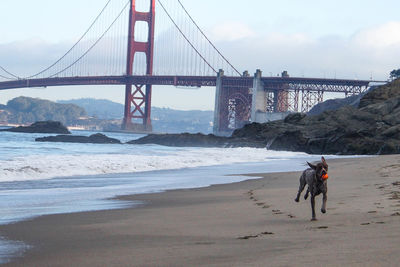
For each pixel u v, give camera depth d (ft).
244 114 649.20
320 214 35.78
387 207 36.63
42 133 503.61
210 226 32.19
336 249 22.31
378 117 225.56
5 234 29.35
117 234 29.48
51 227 32.04
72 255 23.53
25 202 45.65
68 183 64.75
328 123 233.14
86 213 38.88
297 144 220.64
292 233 28.14
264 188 59.72
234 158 136.56
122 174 81.30
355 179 67.15
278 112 581.12
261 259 21.18
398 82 259.80
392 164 92.02
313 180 33.73
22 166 77.77
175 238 27.96
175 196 51.93
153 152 159.22
